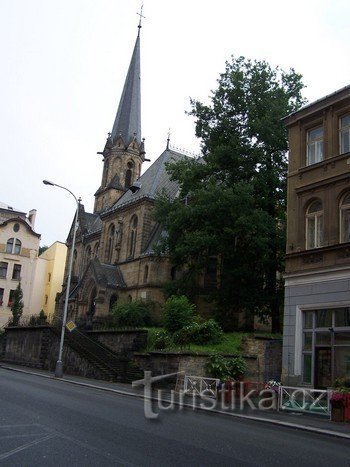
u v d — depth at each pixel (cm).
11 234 7281
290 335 2298
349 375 2009
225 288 3462
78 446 889
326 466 905
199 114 3781
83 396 1831
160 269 4559
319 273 2212
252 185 3347
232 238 3409
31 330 4178
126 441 967
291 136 2584
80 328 4050
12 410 1277
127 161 6569
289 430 1414
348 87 2283
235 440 1106
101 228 5744
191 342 2720
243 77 3703
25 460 780
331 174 2298
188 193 3975
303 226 2391
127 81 7019
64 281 6538
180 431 1160
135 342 3019
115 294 4781
